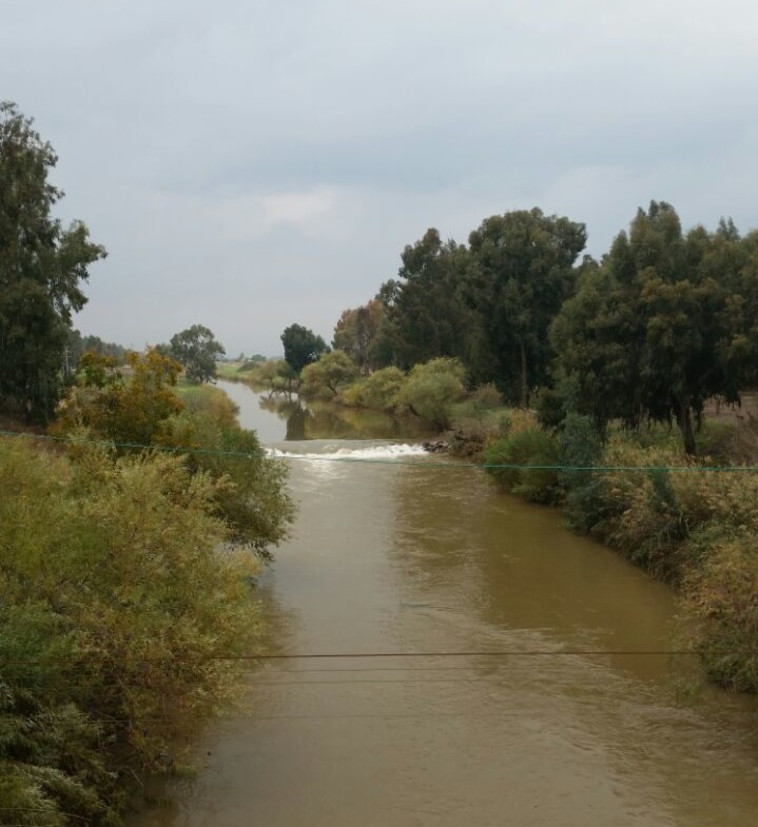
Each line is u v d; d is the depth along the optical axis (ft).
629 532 59.57
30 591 26.32
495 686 37.68
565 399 81.05
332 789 28.48
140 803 26.96
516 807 27.40
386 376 208.74
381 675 38.93
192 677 28.37
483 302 153.89
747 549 37.78
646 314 71.10
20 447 31.40
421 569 58.18
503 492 90.17
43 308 110.52
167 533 29.99
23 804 20.06
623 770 29.91
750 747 31.50
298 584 54.13
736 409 97.19
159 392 57.06
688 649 39.32
